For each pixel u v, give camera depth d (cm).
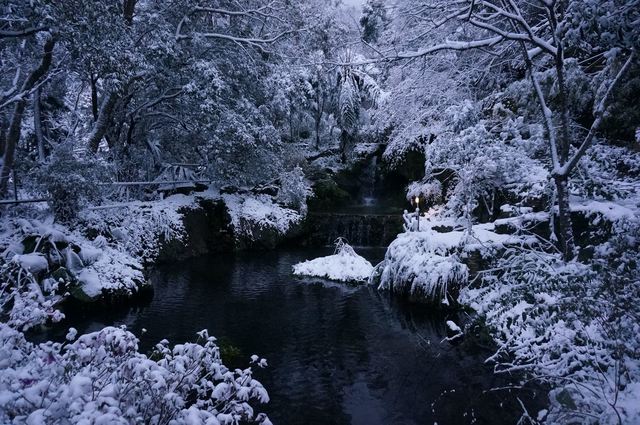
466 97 1216
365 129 2034
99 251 932
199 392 312
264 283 1079
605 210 683
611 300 342
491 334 626
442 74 1209
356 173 1970
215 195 1559
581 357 367
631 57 503
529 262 551
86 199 1051
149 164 1556
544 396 511
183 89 1302
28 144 1366
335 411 499
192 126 1513
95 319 793
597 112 531
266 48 1538
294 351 666
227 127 1373
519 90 898
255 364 619
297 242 1611
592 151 758
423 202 1366
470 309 756
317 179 1886
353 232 1603
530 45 1007
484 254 747
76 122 1477
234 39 1433
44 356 267
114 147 1417
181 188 1537
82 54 827
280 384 563
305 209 1636
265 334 735
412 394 534
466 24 1076
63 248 879
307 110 2247
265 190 1733
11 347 273
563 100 579
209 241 1472
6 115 1109
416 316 816
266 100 1673
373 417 486
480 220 1030
